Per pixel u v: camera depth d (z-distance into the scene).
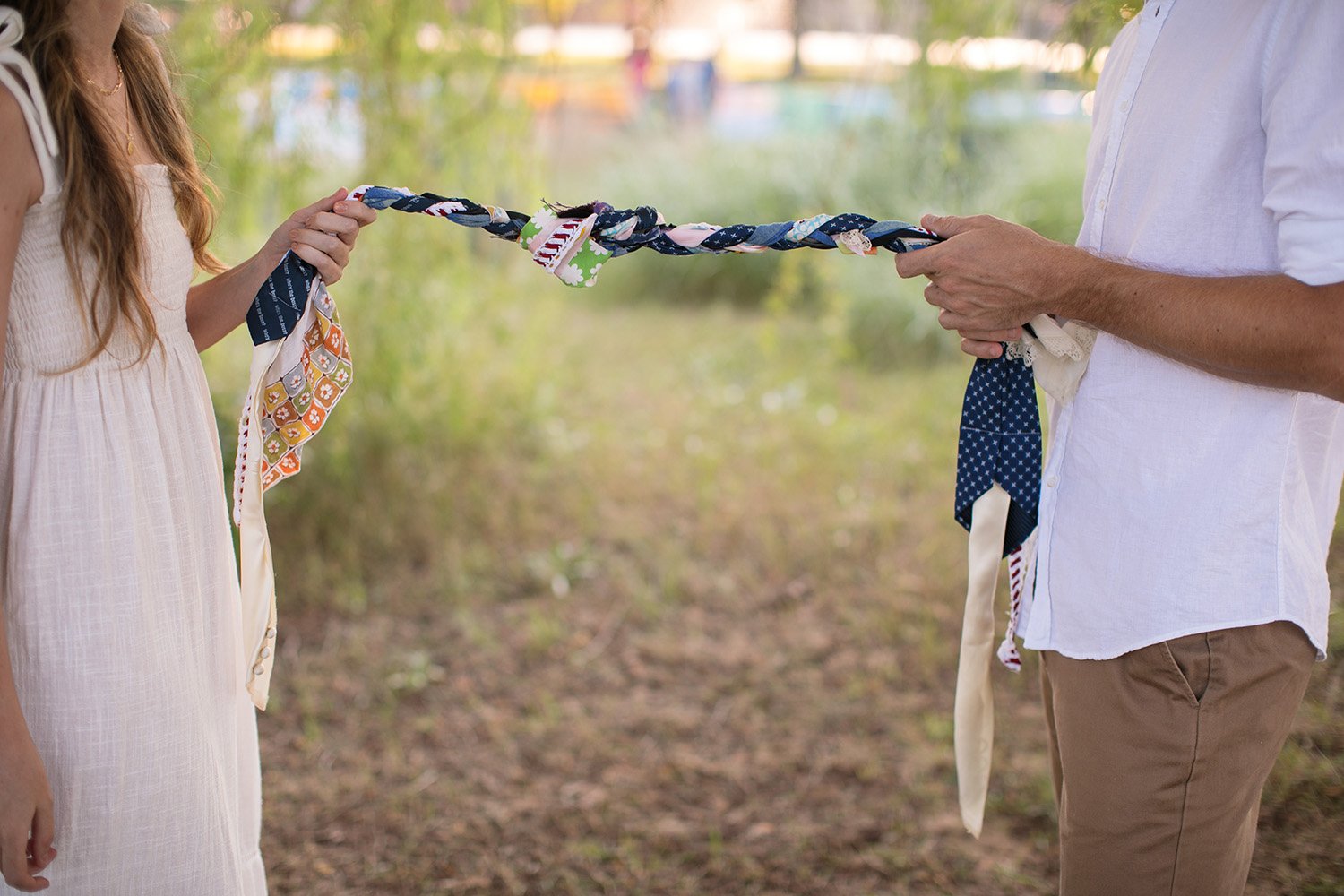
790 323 7.55
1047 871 2.51
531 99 4.81
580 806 2.78
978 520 1.68
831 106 10.08
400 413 4.70
